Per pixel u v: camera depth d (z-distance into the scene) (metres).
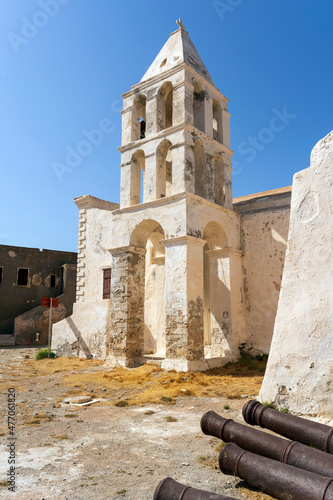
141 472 4.54
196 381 10.17
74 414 7.21
